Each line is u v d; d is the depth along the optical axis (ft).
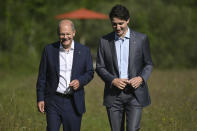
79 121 42.06
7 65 167.63
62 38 40.63
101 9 224.74
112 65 43.21
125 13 41.52
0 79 135.74
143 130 56.18
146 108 69.31
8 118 56.95
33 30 196.34
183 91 90.22
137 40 43.11
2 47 183.83
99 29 214.69
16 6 194.29
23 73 153.69
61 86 41.47
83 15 176.65
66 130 42.16
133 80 41.91
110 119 43.83
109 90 43.47
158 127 55.88
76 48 41.78
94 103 79.97
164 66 180.65
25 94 85.20
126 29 42.96
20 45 181.57
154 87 98.17
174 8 201.26
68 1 236.02
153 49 184.03
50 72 41.83
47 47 42.37
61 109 41.47
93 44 218.59
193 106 64.34
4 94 88.38
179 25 190.39
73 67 41.42
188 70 150.10
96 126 62.75
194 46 187.62
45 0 206.39
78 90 41.60
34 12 204.13
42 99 42.37
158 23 190.90
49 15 206.18
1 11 194.29
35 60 175.11
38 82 42.60
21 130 54.70
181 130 53.42
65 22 40.78
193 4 259.60
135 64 43.04
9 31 185.26
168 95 85.20
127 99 43.06
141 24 189.88
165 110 57.77
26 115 64.64
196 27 199.52
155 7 195.72
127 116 43.60
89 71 42.24
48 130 41.83
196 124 56.08
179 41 187.11
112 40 43.32
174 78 114.11
